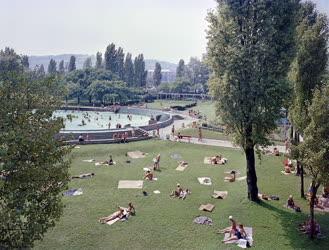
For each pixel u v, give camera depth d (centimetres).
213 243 2775
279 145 6062
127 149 5756
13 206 1647
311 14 4312
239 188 4028
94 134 6606
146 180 4294
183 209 3425
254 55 3325
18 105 1731
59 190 1845
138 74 18950
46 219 1789
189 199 3697
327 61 3603
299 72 3566
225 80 3375
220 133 7331
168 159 5344
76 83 15925
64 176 1853
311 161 2606
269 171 4656
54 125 1827
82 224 3031
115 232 2919
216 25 3541
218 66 3531
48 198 1803
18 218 1678
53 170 1811
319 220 3222
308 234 2939
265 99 3350
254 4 3366
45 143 1742
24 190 1698
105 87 14900
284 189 4009
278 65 3394
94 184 4094
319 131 2606
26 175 1666
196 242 2788
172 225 3073
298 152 2811
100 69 16962
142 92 17325
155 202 3597
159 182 4238
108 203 3534
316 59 3528
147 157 5422
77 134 6431
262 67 3412
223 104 3497
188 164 5097
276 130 3591
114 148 5741
